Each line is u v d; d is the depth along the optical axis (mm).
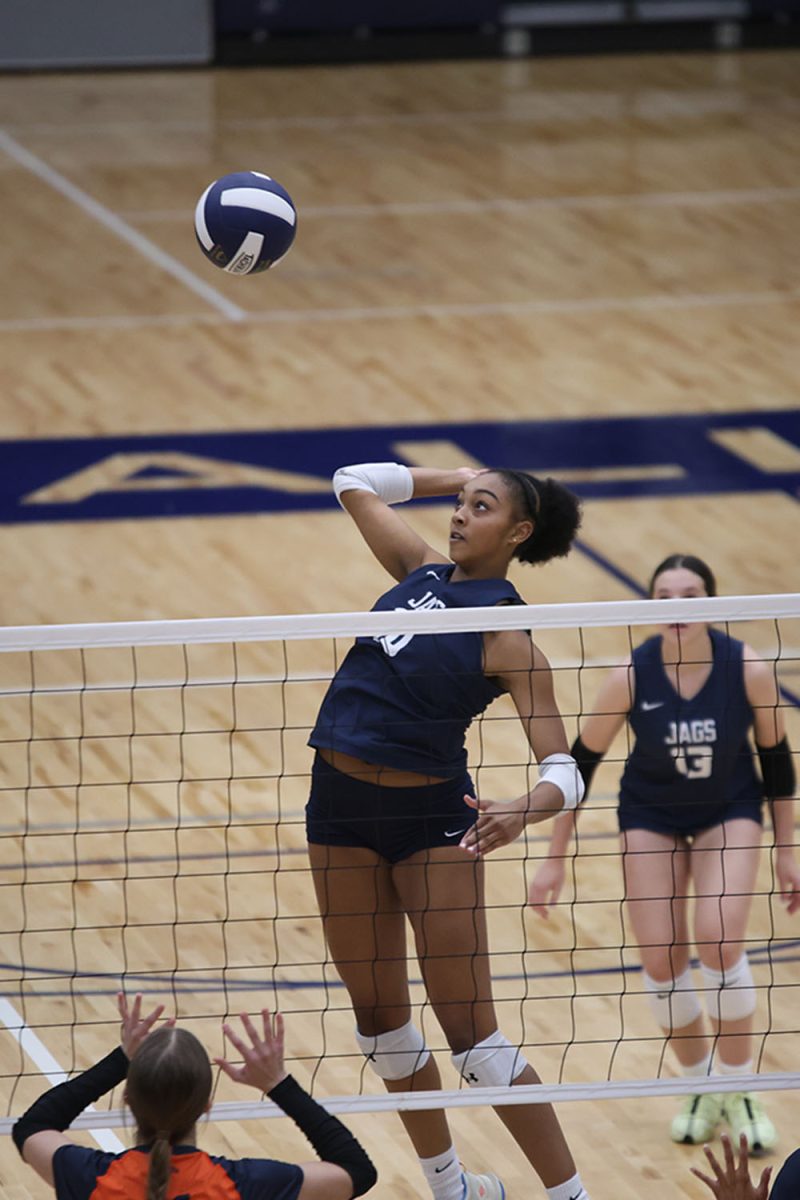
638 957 18031
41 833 19672
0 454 32531
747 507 30359
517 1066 12953
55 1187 10258
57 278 42562
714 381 36250
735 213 47875
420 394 35531
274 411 34719
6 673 24688
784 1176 11086
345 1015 16984
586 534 29172
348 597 27000
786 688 24016
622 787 16266
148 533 29438
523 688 12688
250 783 21750
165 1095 9961
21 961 17828
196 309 40719
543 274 43125
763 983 17406
